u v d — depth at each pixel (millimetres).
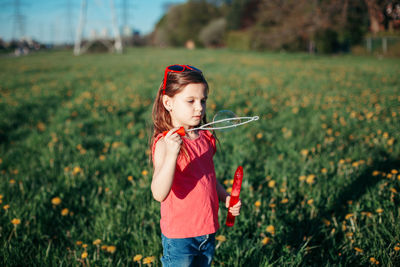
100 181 3225
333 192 2824
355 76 11891
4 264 2096
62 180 3320
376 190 2814
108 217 2615
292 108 6492
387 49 23938
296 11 21547
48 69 18922
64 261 2123
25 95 8805
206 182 1545
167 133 1354
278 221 2475
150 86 10125
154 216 2611
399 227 2242
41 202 2809
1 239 2330
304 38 30500
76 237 2424
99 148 4441
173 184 1504
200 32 64562
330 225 2445
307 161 3660
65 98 8531
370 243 2184
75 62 25781
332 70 14680
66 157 3990
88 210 2791
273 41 32719
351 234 2256
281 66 17516
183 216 1510
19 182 3244
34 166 3785
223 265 2070
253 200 2717
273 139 4562
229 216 1635
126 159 3895
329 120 5426
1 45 63062
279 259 2045
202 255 1592
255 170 3463
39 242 2361
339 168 3312
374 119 5211
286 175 3217
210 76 12562
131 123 5590
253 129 4996
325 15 13289
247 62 21109
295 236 2346
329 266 1975
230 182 3014
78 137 4797
